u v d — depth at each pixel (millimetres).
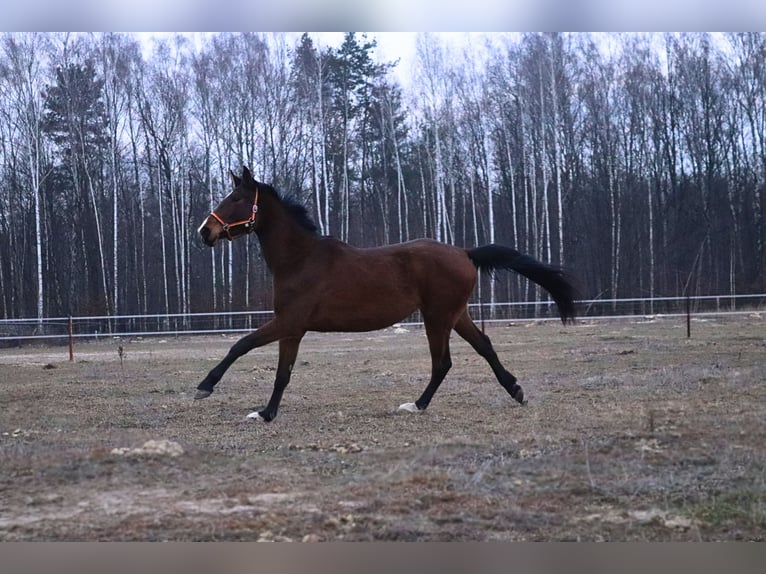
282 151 36219
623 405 8906
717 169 39312
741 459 6254
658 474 5930
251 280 36562
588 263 38500
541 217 39156
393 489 5645
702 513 5145
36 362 18141
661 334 20359
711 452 6480
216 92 35938
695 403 8852
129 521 5113
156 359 18109
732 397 9219
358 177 40062
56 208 38531
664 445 6781
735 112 38969
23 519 5195
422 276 8820
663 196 39875
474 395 10227
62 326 30641
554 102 34719
